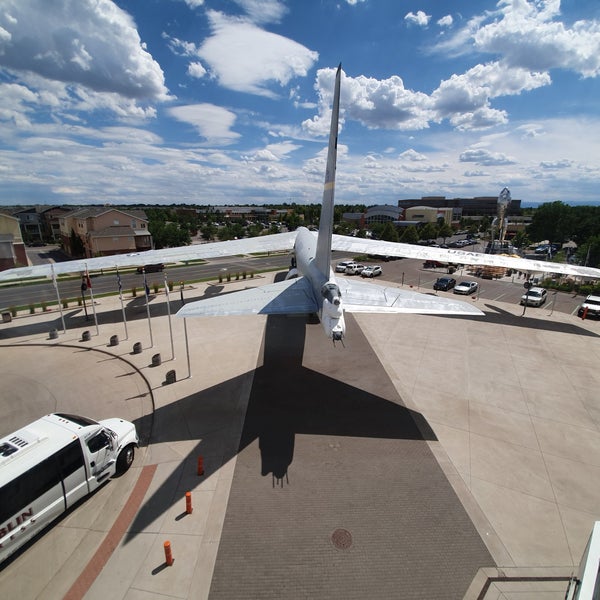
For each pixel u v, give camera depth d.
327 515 9.74
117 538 9.06
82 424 10.34
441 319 27.08
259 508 9.95
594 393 16.28
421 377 17.59
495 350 21.08
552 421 14.12
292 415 14.33
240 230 96.06
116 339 21.47
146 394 16.11
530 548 8.86
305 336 22.88
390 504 10.12
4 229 51.78
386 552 8.73
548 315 28.66
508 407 15.07
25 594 7.77
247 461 11.77
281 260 59.44
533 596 7.72
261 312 14.05
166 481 10.92
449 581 8.05
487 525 9.48
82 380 17.42
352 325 25.31
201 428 13.48
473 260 27.67
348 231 102.50
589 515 9.85
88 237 58.91
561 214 90.69
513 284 41.50
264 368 18.38
